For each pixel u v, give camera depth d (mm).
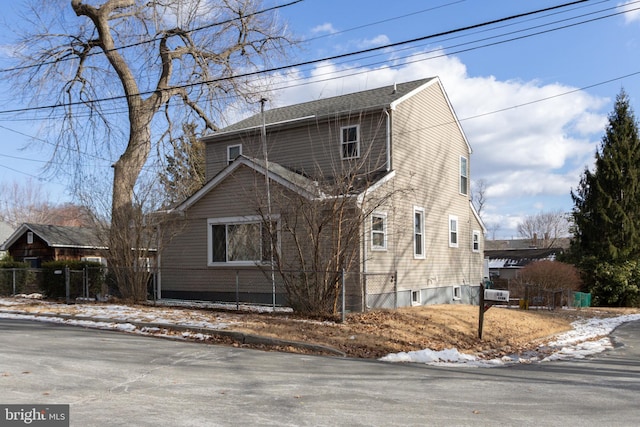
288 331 12141
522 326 16062
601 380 9047
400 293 18859
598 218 33969
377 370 9211
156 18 22938
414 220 20078
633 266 32562
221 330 12117
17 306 17031
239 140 22812
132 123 22344
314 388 7527
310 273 14500
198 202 19688
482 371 9719
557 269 29344
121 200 21422
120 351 9977
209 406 6383
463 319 15141
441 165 22578
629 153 33750
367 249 17141
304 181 17047
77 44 22891
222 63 24469
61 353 9570
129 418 5801
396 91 20641
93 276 19531
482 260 26719
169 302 18359
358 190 15008
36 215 67938
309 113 21484
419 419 6117
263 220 15211
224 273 19078
